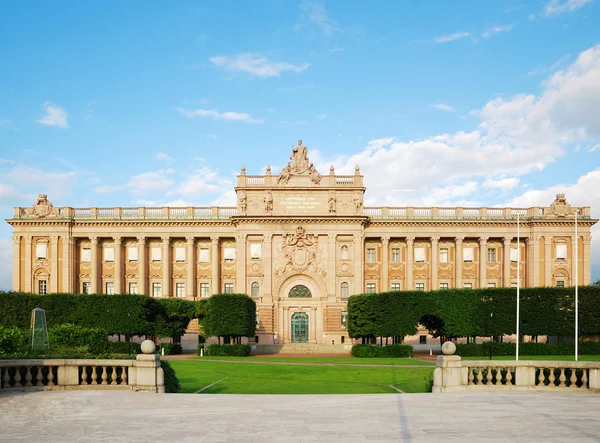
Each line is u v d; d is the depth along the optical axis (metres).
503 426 19.83
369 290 104.00
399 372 55.06
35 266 101.69
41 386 28.16
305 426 19.88
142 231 103.69
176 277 104.88
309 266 99.12
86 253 104.69
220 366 59.12
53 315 80.94
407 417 21.48
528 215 104.31
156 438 18.09
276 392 41.16
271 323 96.69
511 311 77.88
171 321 87.44
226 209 105.44
